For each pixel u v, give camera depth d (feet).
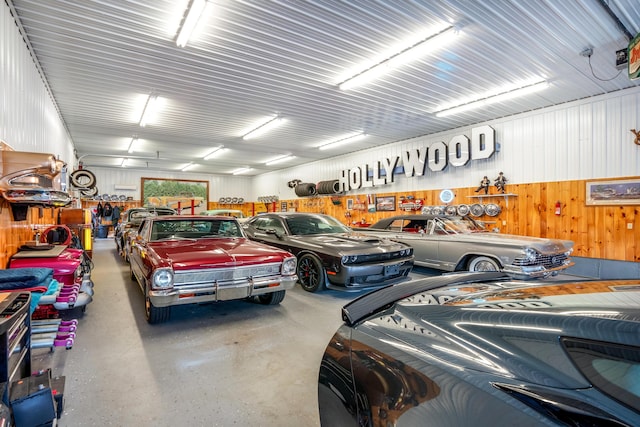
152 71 17.16
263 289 11.38
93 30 13.32
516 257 15.16
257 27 13.21
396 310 4.90
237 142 33.88
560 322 3.34
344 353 4.81
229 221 15.99
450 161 27.76
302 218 19.69
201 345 9.55
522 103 21.53
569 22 12.76
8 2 11.30
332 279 14.58
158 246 12.38
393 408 3.78
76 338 10.02
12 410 4.77
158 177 55.77
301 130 29.09
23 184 9.52
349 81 18.47
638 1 11.57
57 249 11.80
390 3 11.75
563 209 21.18
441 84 18.88
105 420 6.13
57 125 22.72
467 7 11.90
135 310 12.87
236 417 6.27
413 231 21.26
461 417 3.16
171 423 6.07
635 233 18.39
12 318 4.82
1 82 10.60
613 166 19.20
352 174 37.60
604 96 19.57
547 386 2.88
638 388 2.60
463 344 3.68
